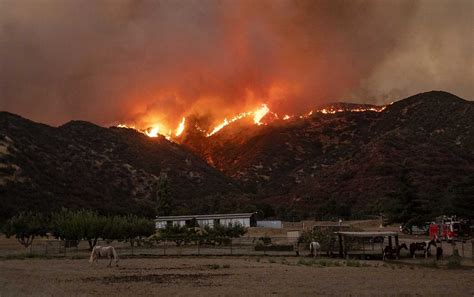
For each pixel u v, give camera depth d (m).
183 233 64.56
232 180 197.62
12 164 116.12
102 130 182.75
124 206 128.62
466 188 78.75
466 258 40.97
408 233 75.75
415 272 32.16
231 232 62.72
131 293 23.19
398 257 42.56
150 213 118.38
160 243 66.31
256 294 22.88
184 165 183.50
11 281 27.61
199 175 179.50
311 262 38.75
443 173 122.81
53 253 51.78
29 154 128.25
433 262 37.94
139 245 61.78
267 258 43.88
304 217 116.56
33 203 105.69
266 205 124.19
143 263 39.16
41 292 23.50
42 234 63.72
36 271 33.03
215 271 32.84
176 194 155.38
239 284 26.28
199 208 119.44
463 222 66.50
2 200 100.44
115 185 146.00
